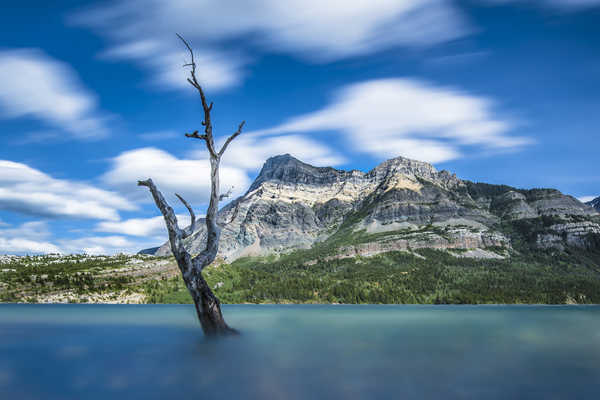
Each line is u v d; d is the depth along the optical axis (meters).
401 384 25.27
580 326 64.25
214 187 40.25
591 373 28.55
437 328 60.72
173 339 43.03
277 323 67.56
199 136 39.25
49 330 55.69
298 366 29.95
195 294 38.53
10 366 29.98
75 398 22.27
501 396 23.11
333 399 22.12
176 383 25.20
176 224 38.16
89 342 41.91
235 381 25.77
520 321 77.12
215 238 39.97
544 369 29.81
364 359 32.88
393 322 73.44
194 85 38.41
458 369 29.48
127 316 92.00
